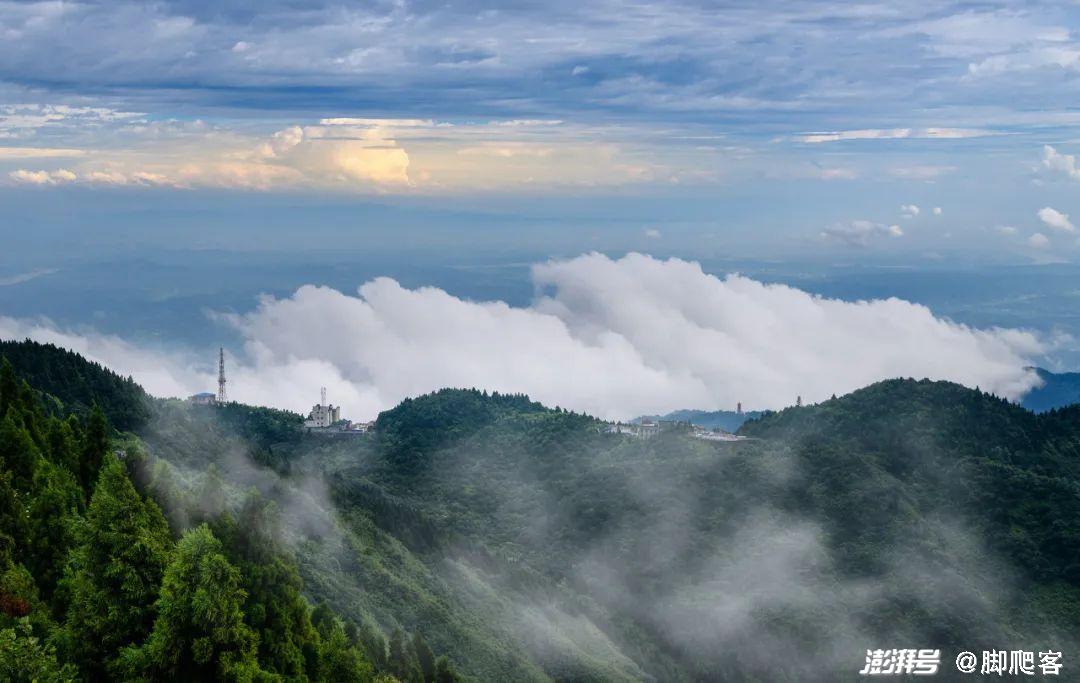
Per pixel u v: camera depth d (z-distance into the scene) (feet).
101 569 267.39
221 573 265.13
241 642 265.34
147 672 251.39
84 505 338.75
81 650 255.50
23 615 263.49
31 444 357.41
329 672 307.17
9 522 298.56
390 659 398.21
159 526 292.40
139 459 336.70
